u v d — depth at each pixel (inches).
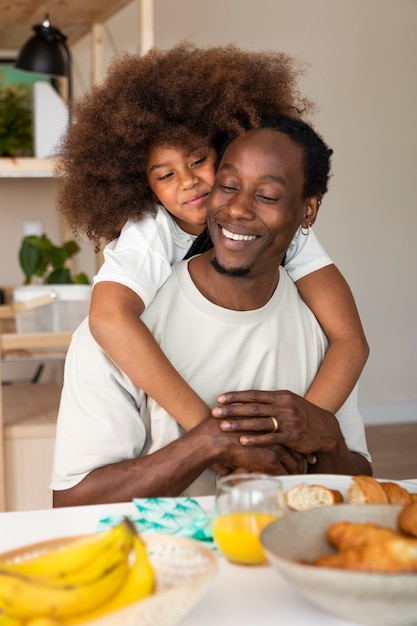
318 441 51.6
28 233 161.9
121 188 61.5
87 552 31.0
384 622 30.0
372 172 191.9
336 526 33.6
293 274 59.3
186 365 53.5
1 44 136.6
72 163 62.5
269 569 36.5
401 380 198.5
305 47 185.9
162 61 61.1
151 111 59.3
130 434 52.2
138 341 51.5
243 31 182.2
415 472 159.0
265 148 48.6
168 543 34.4
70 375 53.7
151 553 34.4
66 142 63.0
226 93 58.5
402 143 192.7
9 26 123.6
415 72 191.8
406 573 29.2
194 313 53.6
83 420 52.1
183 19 178.9
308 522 35.1
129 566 33.4
